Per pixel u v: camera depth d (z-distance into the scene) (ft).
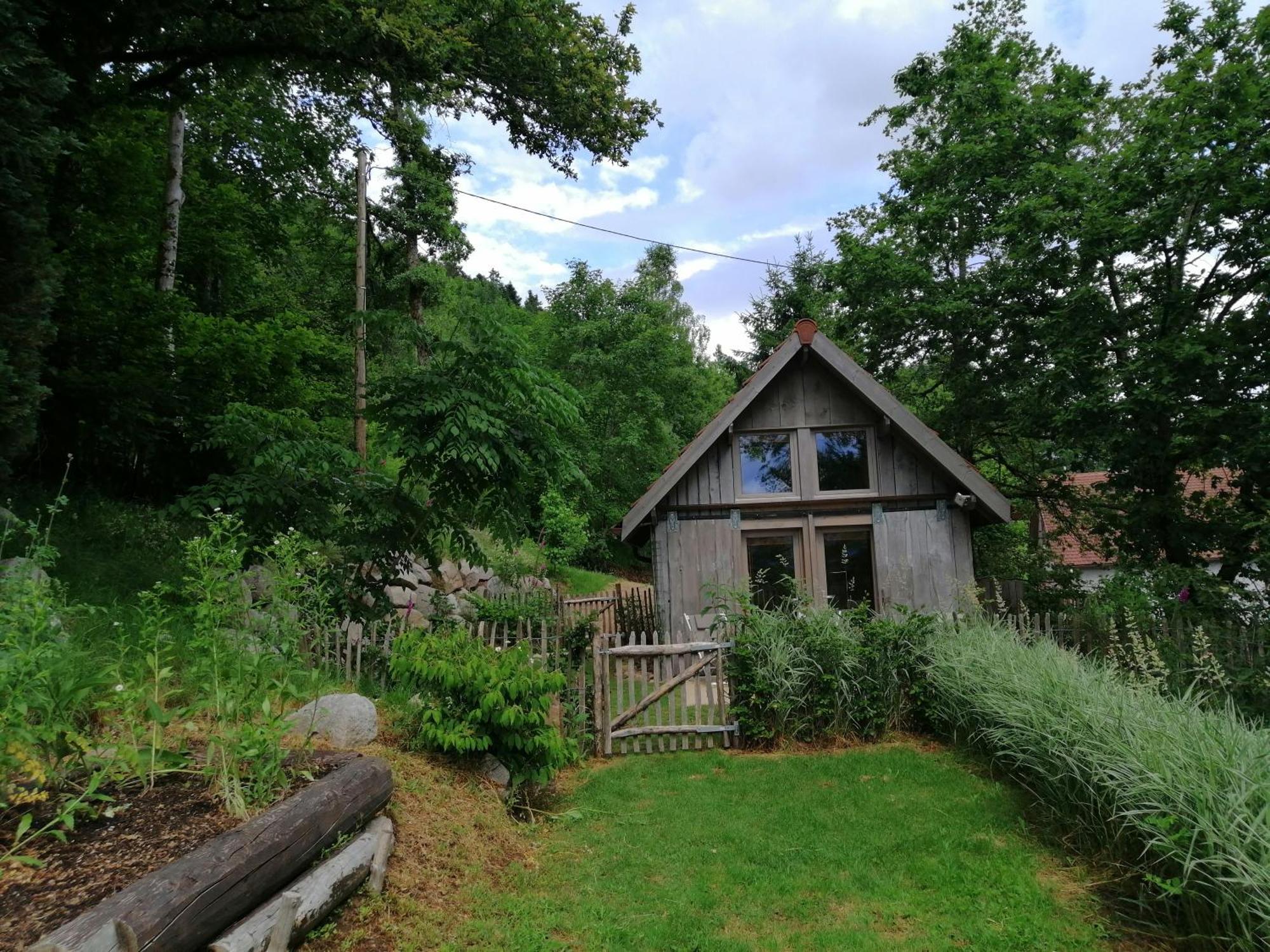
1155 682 18.42
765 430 35.58
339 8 31.07
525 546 67.51
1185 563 35.55
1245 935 10.71
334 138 48.24
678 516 35.27
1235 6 36.17
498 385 24.09
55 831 9.07
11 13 19.40
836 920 12.92
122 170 35.88
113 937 7.30
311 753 13.71
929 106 53.52
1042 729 16.90
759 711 24.39
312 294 74.02
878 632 25.34
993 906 13.24
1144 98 42.19
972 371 47.78
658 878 14.46
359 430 52.39
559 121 40.37
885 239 51.08
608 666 24.26
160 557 26.78
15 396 19.33
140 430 32.89
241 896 9.01
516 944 11.44
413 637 18.31
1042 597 34.09
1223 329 34.40
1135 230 35.40
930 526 34.91
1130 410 34.24
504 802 17.13
